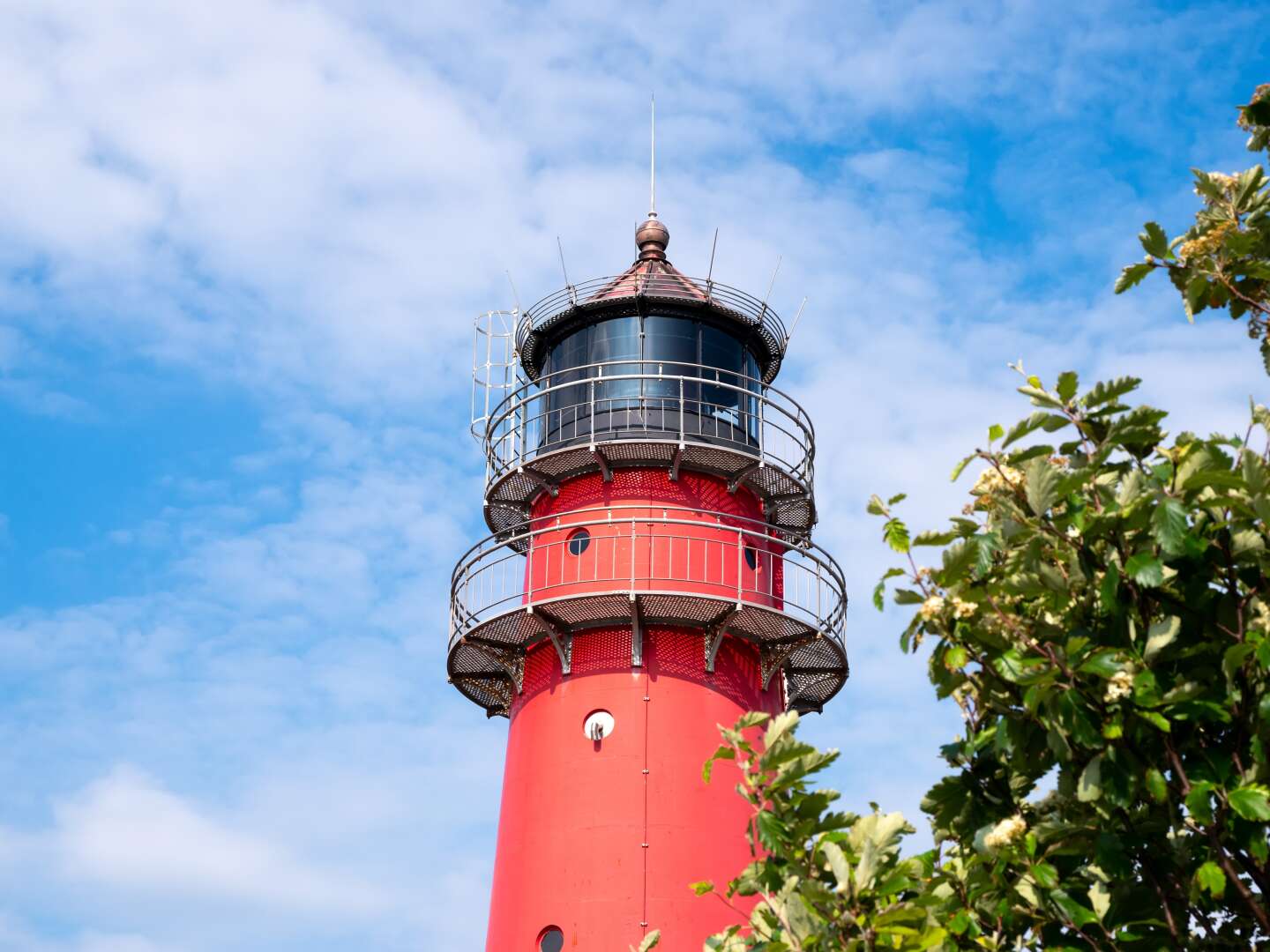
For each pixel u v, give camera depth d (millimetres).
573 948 27031
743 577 30625
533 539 31328
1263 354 12719
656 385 31359
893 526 12844
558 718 29250
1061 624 12305
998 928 12445
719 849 27844
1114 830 11906
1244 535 11594
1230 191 12906
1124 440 12195
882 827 12812
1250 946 11586
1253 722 11492
